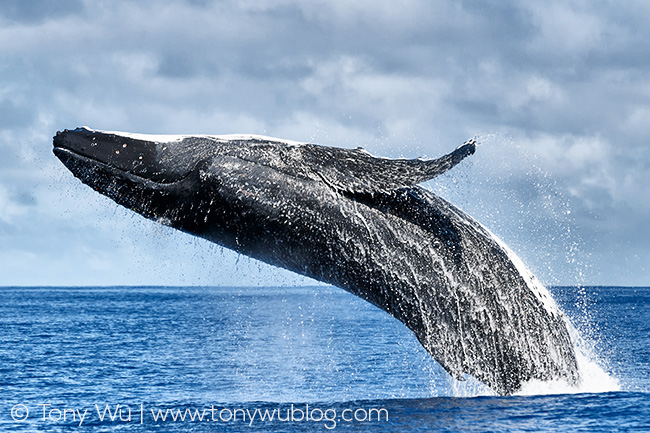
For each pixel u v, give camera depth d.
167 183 64.94
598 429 54.66
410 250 65.75
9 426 61.84
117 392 79.44
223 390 80.31
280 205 64.25
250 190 64.12
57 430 60.25
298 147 63.91
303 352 117.38
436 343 67.19
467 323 66.56
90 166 64.62
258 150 64.56
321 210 64.25
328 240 65.06
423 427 56.56
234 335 156.50
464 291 66.19
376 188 62.34
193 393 78.44
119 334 161.62
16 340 145.62
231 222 65.38
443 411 61.62
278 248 66.38
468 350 66.94
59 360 109.50
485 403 64.19
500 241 67.25
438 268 66.00
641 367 93.50
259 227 65.12
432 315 66.75
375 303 68.06
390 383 84.06
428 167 59.59
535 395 66.94
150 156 64.62
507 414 59.66
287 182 64.12
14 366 102.19
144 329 177.50
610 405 61.97
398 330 160.88
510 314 66.56
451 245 65.81
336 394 76.69
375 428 57.16
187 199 65.06
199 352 120.19
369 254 65.56
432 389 79.31
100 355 116.56
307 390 79.44
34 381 87.62
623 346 121.44
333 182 63.28
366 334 150.38
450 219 66.00
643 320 195.00
